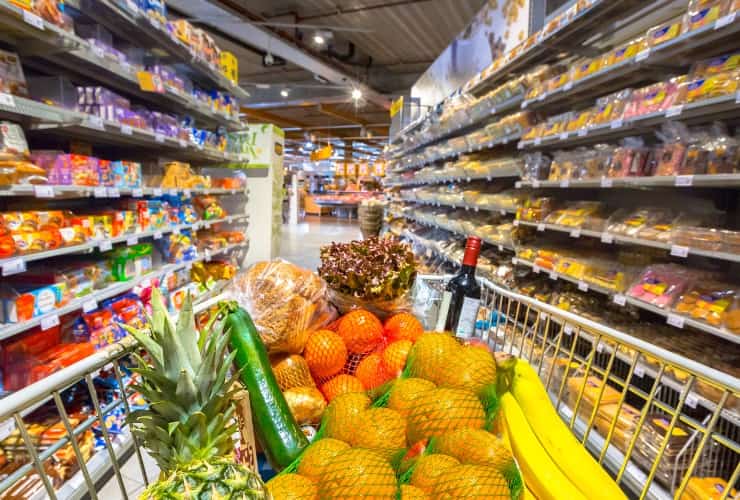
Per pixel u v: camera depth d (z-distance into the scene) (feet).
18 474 2.45
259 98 38.11
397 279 3.94
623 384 3.50
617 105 8.63
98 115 9.32
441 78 22.17
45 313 7.28
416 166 25.80
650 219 8.25
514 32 14.32
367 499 1.84
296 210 55.52
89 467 6.40
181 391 2.31
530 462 2.33
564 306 9.82
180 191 13.12
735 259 6.23
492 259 13.79
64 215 8.19
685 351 7.14
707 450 6.14
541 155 11.61
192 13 21.83
